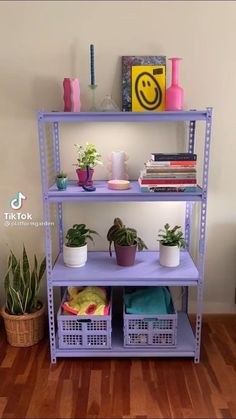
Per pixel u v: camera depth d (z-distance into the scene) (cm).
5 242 232
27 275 215
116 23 202
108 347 202
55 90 210
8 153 219
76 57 206
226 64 206
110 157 213
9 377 193
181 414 169
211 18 201
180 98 186
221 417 168
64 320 198
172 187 185
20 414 170
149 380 191
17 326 213
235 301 242
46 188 186
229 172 222
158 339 203
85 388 185
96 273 199
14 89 210
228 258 236
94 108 197
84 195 187
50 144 218
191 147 216
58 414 169
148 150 219
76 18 202
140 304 205
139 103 197
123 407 173
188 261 213
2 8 200
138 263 212
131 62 201
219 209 228
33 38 204
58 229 229
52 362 203
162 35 203
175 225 231
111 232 211
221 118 214
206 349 215
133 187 199
